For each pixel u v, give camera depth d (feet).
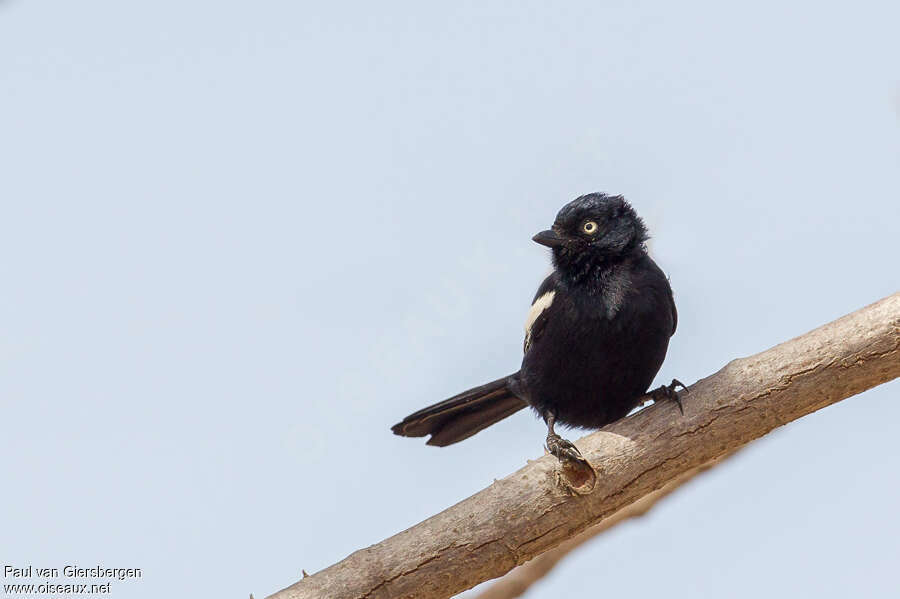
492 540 33.01
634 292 39.81
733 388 33.86
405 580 32.53
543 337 41.60
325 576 32.27
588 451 33.91
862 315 33.24
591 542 38.63
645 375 40.91
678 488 39.04
